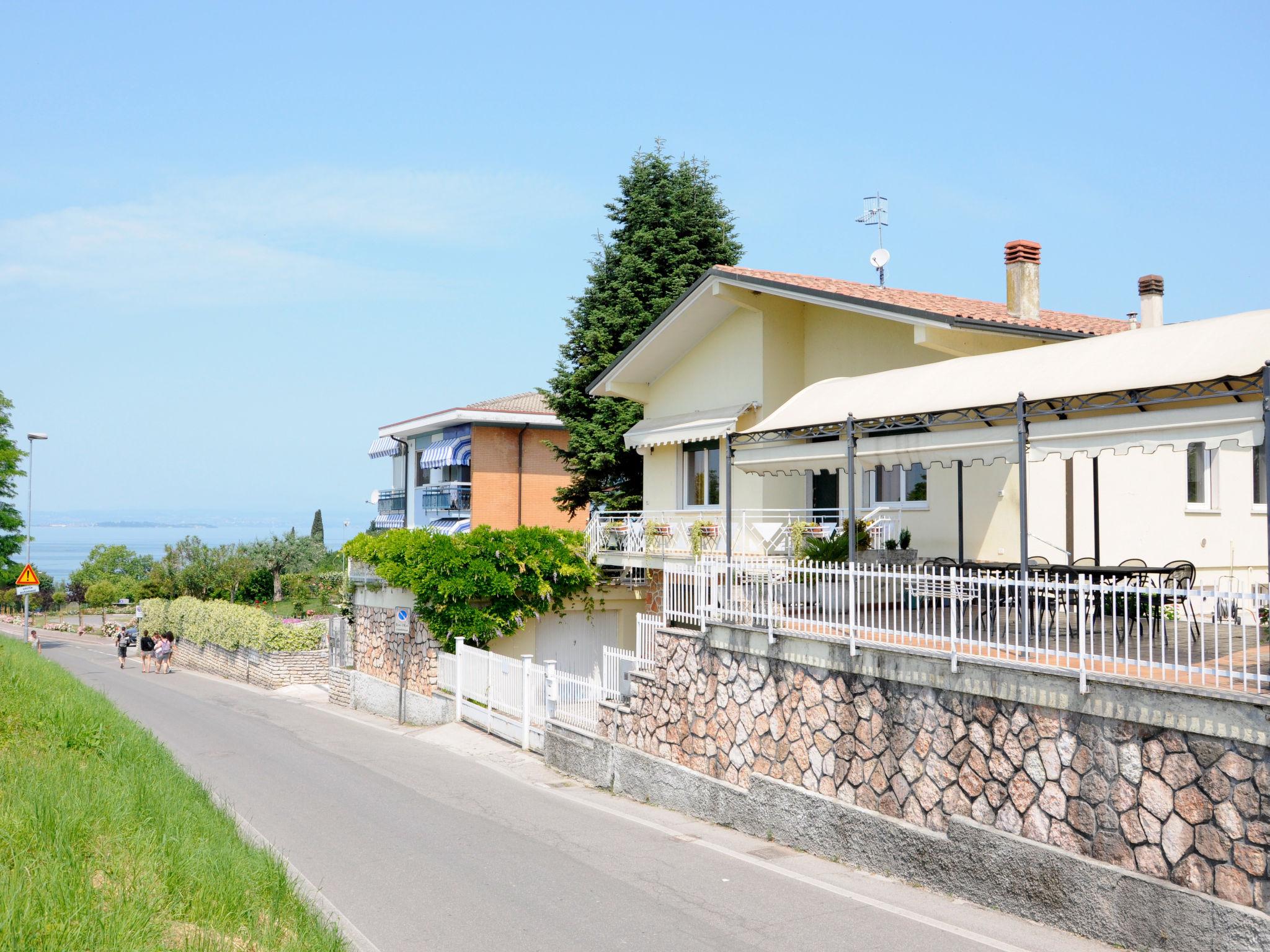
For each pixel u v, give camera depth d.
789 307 23.86
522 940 10.49
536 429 40.56
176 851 9.91
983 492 19.28
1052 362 13.59
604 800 18.06
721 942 10.40
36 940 7.05
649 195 33.31
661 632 17.84
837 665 13.61
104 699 21.62
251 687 41.47
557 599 27.98
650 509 28.33
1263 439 10.24
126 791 11.62
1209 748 9.23
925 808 12.20
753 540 22.62
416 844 14.45
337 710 32.78
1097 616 14.59
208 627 47.97
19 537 56.12
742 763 15.59
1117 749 10.02
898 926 10.73
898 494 21.09
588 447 32.12
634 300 32.28
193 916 8.65
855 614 13.46
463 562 26.50
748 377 24.23
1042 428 12.46
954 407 13.82
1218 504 19.56
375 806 16.98
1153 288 22.58
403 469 48.12
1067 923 10.29
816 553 19.42
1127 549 18.27
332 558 75.88
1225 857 9.07
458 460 39.22
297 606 67.50
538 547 27.12
